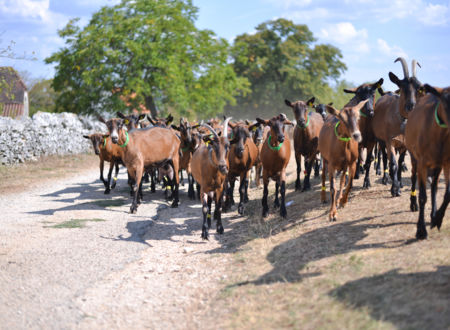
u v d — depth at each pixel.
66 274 6.23
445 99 5.25
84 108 38.38
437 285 4.48
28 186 14.90
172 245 7.89
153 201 12.13
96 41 35.44
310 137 10.75
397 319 4.04
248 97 60.12
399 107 8.00
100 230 8.73
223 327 4.53
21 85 37.53
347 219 7.53
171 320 4.88
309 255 6.17
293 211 9.20
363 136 9.53
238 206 10.16
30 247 7.49
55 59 37.09
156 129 11.70
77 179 16.88
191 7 40.47
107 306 5.24
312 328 4.18
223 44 41.69
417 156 6.26
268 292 5.20
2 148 18.78
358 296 4.61
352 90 9.32
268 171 9.16
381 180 10.37
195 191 13.57
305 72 56.84
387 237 6.23
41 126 21.62
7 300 5.30
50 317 4.90
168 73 35.88
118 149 13.17
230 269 6.33
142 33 36.62
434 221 6.00
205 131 13.04
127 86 35.81
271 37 59.03
